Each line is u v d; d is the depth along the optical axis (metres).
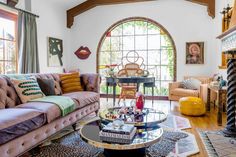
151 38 6.68
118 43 6.93
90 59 7.01
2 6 4.34
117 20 6.74
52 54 6.11
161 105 5.42
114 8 6.73
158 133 2.05
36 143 2.39
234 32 3.29
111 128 1.93
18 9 4.64
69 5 6.64
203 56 6.12
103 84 7.00
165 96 6.46
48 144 2.73
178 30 6.29
